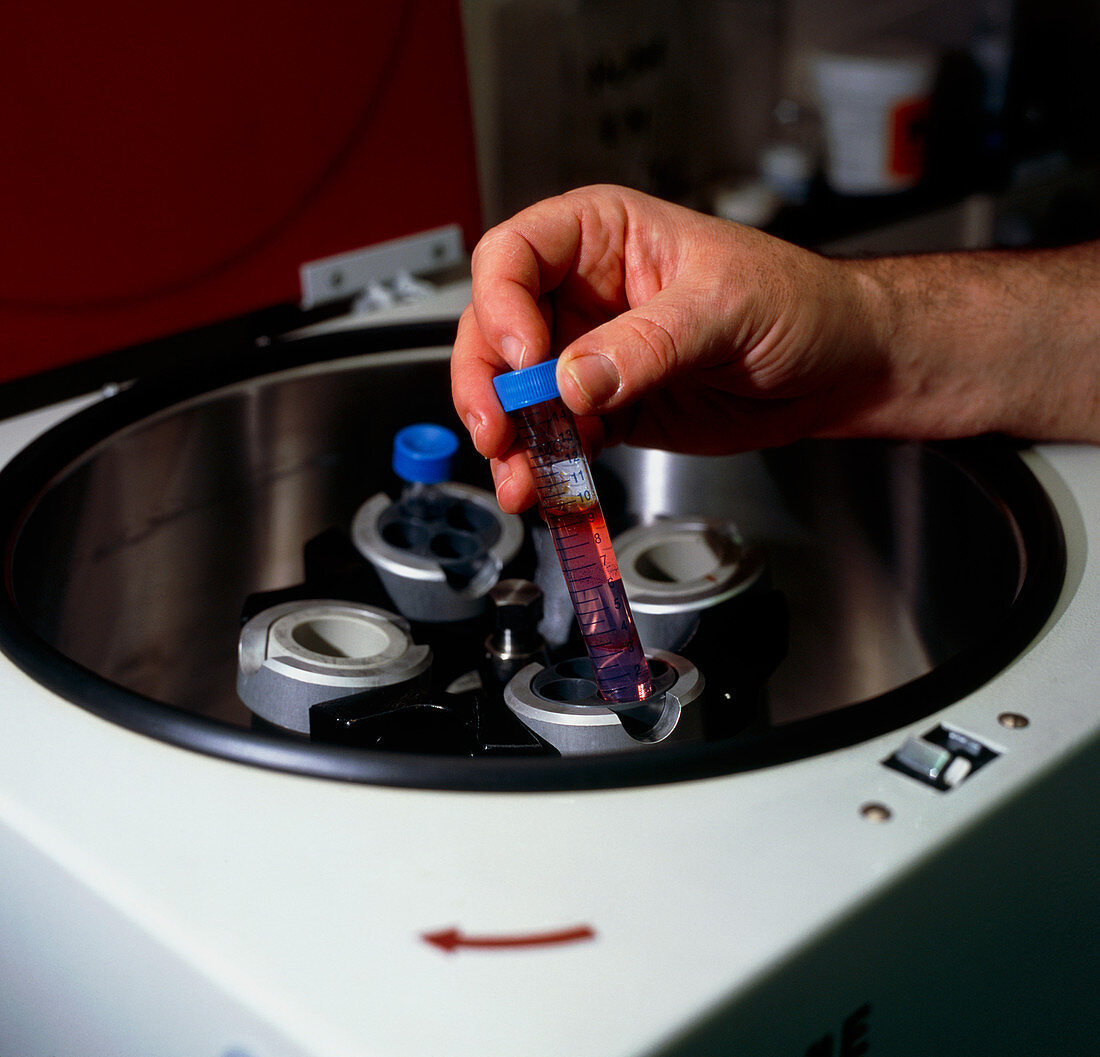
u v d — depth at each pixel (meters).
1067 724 0.51
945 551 0.80
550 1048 0.36
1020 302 0.80
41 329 0.87
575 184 1.37
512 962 0.39
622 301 0.79
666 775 0.47
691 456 0.92
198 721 0.50
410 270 1.09
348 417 0.94
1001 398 0.79
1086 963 0.59
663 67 1.39
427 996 0.38
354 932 0.40
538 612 0.75
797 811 0.46
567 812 0.46
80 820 0.46
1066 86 1.69
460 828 0.45
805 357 0.74
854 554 0.87
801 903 0.41
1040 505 0.69
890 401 0.80
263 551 0.92
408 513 0.85
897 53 1.57
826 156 1.55
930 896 0.45
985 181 1.54
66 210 0.86
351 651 0.73
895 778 0.47
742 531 0.92
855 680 0.85
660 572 0.84
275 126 0.95
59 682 0.54
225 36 0.90
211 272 0.95
